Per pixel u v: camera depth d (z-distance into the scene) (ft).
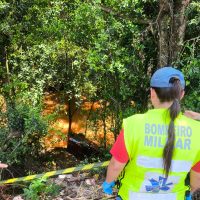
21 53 30.94
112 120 30.32
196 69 18.86
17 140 23.95
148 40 23.59
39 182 17.38
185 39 22.02
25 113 24.52
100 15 23.29
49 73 31.99
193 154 7.66
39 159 28.89
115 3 22.85
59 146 34.63
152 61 24.14
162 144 7.51
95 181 18.95
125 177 8.07
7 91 30.09
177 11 19.63
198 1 20.15
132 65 24.00
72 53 30.89
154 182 7.76
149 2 22.93
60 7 28.12
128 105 26.99
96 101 35.04
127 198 8.02
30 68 31.42
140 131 7.58
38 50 30.78
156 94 7.72
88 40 27.66
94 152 32.42
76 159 31.42
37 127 25.02
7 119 25.59
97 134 35.53
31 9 29.17
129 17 22.62
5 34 30.45
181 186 8.05
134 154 7.68
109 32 22.81
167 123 7.59
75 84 33.01
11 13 29.07
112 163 7.80
